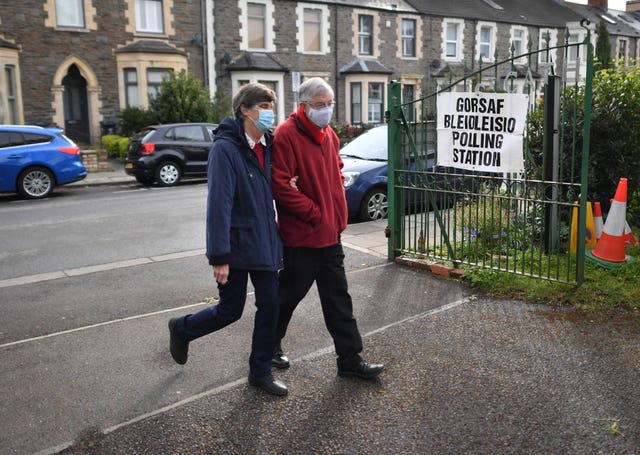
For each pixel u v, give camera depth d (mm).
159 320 4668
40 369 3787
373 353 3848
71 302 5199
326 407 3201
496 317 4379
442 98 5336
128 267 6391
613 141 5852
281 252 3346
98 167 16906
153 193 12781
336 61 24891
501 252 5773
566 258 5414
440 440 2848
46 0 18625
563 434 2850
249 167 3193
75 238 7973
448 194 5562
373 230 7754
